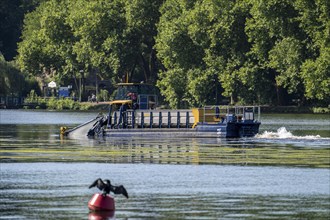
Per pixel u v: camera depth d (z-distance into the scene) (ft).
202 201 524.93
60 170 637.30
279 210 502.38
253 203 519.60
